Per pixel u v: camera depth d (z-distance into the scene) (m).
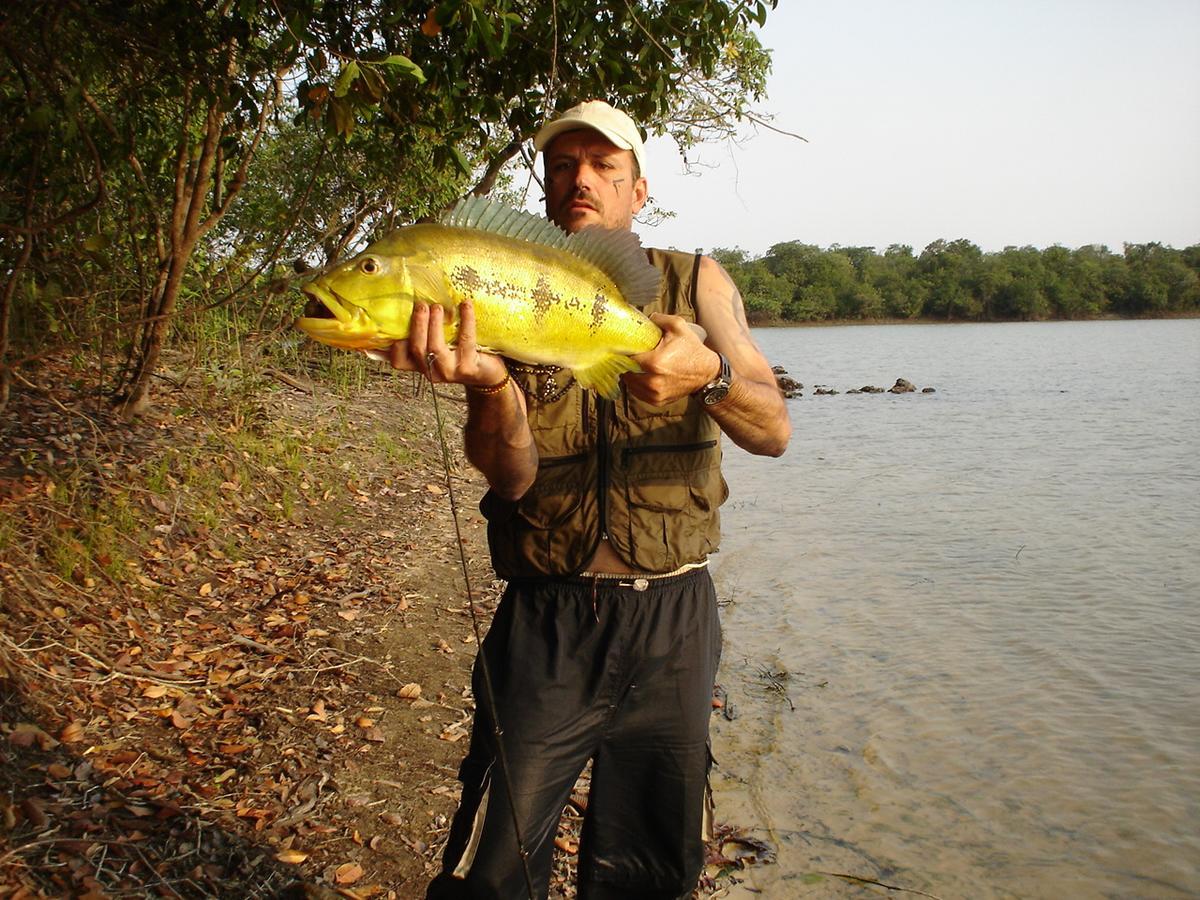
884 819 4.61
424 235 1.95
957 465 16.77
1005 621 7.64
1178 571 9.26
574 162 2.58
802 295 116.75
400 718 4.89
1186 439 20.28
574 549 2.43
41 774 3.78
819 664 6.61
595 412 2.45
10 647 4.42
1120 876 4.20
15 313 6.70
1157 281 120.75
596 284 2.12
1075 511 12.43
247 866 3.54
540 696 2.39
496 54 4.35
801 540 10.55
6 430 6.72
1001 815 4.66
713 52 6.18
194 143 7.59
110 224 7.56
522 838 2.31
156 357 7.79
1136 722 5.72
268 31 5.99
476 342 1.99
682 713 2.47
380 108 5.90
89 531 5.73
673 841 2.54
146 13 5.72
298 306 11.03
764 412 2.35
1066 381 37.41
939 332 99.19
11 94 6.25
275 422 9.59
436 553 7.95
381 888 3.56
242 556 6.70
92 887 3.19
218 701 4.75
